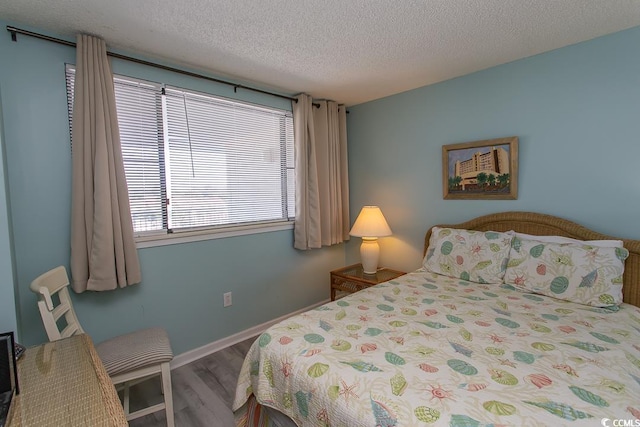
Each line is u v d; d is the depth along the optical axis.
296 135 2.99
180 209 2.35
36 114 1.73
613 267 1.75
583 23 1.79
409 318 1.62
